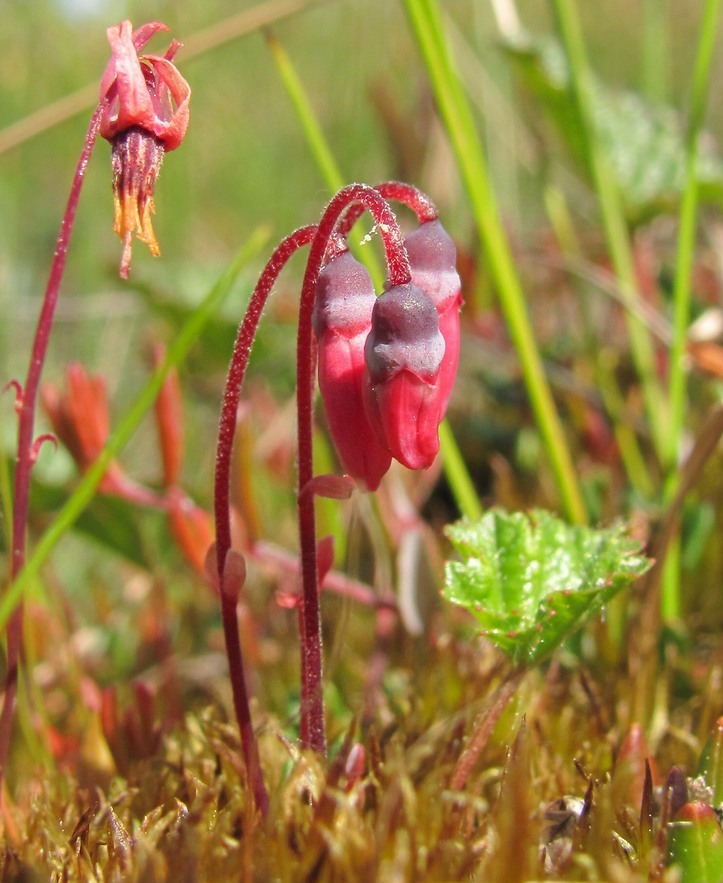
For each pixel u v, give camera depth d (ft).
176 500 0.39
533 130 0.55
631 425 0.45
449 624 0.39
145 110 0.30
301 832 0.31
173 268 0.56
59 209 0.74
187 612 0.44
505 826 0.30
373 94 0.55
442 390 0.31
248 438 0.39
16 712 0.37
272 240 0.76
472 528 0.34
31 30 0.76
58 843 0.32
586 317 0.49
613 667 0.37
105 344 0.63
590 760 0.34
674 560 0.38
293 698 0.38
